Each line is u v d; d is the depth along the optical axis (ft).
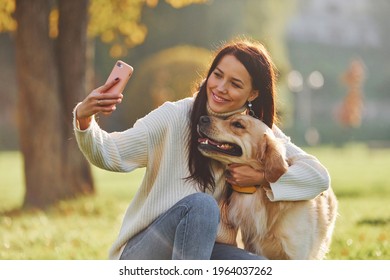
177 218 13.05
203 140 14.16
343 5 205.26
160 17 131.44
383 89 196.75
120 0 50.62
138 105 92.73
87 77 41.27
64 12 40.22
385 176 58.49
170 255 13.46
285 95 126.82
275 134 15.48
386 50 203.51
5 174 72.33
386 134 161.17
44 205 39.17
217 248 14.16
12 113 125.70
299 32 195.11
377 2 207.00
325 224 15.94
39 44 38.96
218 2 132.67
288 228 15.20
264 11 132.16
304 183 14.49
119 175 74.84
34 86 39.24
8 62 126.11
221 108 14.40
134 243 13.76
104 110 12.62
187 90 89.56
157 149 13.98
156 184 13.99
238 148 14.40
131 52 130.00
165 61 91.97
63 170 40.34
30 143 39.58
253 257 13.85
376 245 23.95
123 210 37.45
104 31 53.67
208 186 14.26
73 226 31.58
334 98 185.98
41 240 27.09
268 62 14.58
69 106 40.37
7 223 32.58
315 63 191.42
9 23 46.03
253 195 14.97
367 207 35.42
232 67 14.19
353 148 112.88
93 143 12.96
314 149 107.34
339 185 50.98
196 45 132.26
